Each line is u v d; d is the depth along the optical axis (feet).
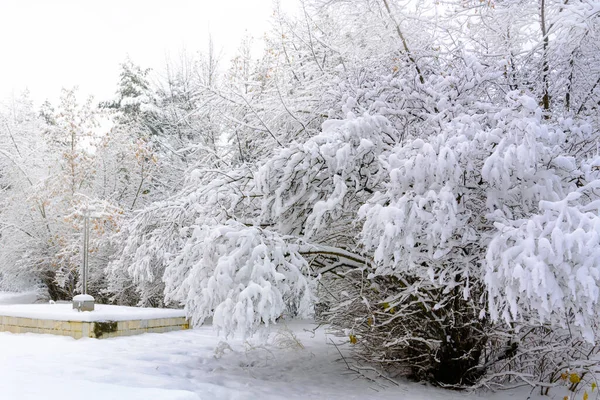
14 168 59.67
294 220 22.94
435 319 22.07
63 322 30.35
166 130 63.98
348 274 24.82
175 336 32.91
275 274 18.49
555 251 15.37
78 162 54.85
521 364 23.06
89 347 26.81
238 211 25.22
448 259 19.58
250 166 24.76
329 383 22.70
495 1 26.02
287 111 26.73
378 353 25.21
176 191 54.75
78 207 44.45
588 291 14.65
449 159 17.29
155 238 25.04
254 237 19.43
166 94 66.18
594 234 14.88
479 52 25.77
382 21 26.27
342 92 25.39
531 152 16.63
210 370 23.48
